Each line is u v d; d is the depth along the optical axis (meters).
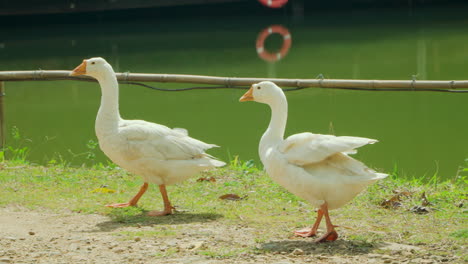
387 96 16.25
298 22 31.88
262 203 7.79
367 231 6.55
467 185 9.02
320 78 9.74
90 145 11.41
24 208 7.66
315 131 12.66
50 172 9.51
